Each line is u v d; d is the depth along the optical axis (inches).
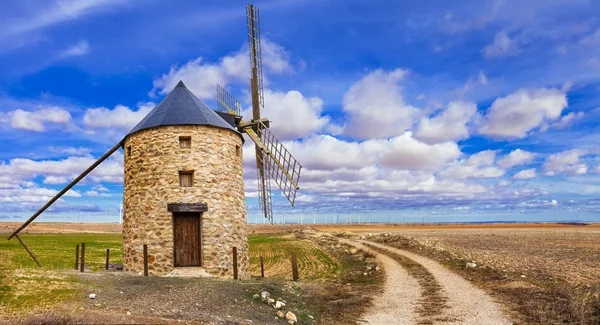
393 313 647.8
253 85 1357.0
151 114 1000.2
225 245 924.0
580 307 585.3
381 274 1042.7
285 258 1594.5
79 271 864.3
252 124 1347.2
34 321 436.8
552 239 2103.8
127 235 941.8
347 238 2412.6
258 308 636.1
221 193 941.8
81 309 502.9
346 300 746.8
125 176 983.0
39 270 735.1
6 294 550.3
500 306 650.2
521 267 974.4
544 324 545.6
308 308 695.1
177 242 908.6
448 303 689.0
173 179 912.3
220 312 576.1
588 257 1178.0
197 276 850.8
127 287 656.4
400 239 1937.7
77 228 6195.9
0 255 1291.8
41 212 1021.8
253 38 1368.1
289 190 1220.5
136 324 431.2
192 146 930.7
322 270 1259.8
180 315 524.4
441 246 1557.6
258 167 1348.4
